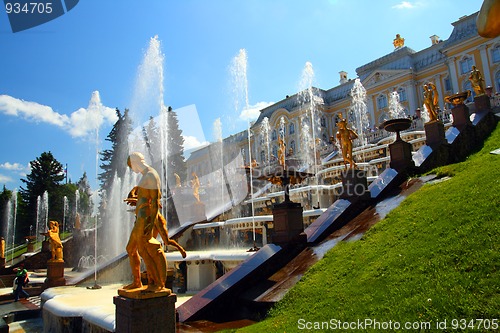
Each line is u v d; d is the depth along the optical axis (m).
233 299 6.50
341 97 60.12
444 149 11.30
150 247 4.68
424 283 4.22
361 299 4.54
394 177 9.77
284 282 6.41
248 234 13.80
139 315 4.45
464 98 12.80
